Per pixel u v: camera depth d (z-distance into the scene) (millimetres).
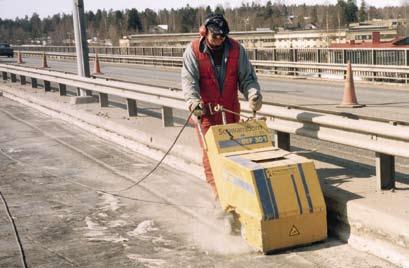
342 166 6875
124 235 5785
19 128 12805
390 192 5562
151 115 12953
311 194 5195
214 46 6000
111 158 9406
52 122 13578
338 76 23859
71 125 12961
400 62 21328
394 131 5164
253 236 5195
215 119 6238
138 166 8773
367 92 19016
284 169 5172
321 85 22281
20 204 6980
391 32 82375
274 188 5105
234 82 6180
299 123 6688
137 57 41844
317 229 5215
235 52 6098
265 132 5906
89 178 8141
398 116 12703
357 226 5184
